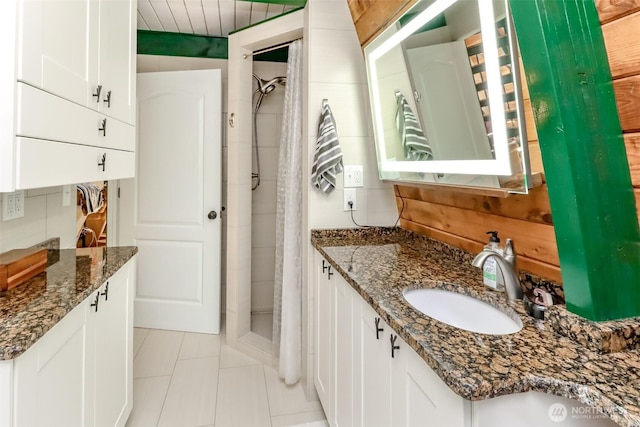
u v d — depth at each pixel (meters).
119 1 1.46
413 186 1.55
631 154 0.77
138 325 2.72
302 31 1.99
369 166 1.88
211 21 2.52
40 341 0.87
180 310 2.69
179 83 2.62
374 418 1.07
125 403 1.52
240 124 2.37
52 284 1.15
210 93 2.61
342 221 1.86
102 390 1.26
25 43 0.87
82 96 1.16
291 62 2.10
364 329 1.15
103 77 1.31
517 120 0.92
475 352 0.70
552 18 0.74
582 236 0.74
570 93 0.74
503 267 1.02
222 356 2.32
